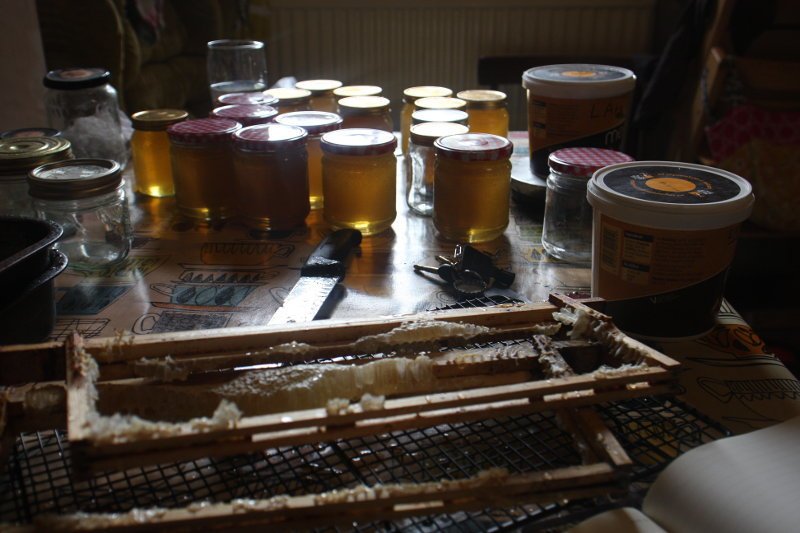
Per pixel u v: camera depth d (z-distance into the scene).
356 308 0.71
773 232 1.51
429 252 0.86
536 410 0.47
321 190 1.00
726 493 0.42
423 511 0.40
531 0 2.27
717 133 1.52
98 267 0.80
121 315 0.69
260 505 0.38
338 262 0.76
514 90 2.37
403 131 1.26
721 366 0.62
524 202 1.01
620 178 0.68
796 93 1.44
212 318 0.69
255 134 0.89
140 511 0.38
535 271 0.80
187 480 0.44
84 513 0.39
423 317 0.57
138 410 0.49
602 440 0.44
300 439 0.42
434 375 0.52
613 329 0.55
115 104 1.15
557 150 0.91
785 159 1.46
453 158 0.83
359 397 0.51
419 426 0.44
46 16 1.25
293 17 2.30
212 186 0.93
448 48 2.35
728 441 0.47
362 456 0.47
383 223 0.91
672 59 1.65
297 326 0.55
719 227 0.61
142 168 1.04
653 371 0.48
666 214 0.60
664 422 0.51
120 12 1.40
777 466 0.44
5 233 0.64
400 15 2.30
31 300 0.59
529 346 0.57
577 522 0.42
